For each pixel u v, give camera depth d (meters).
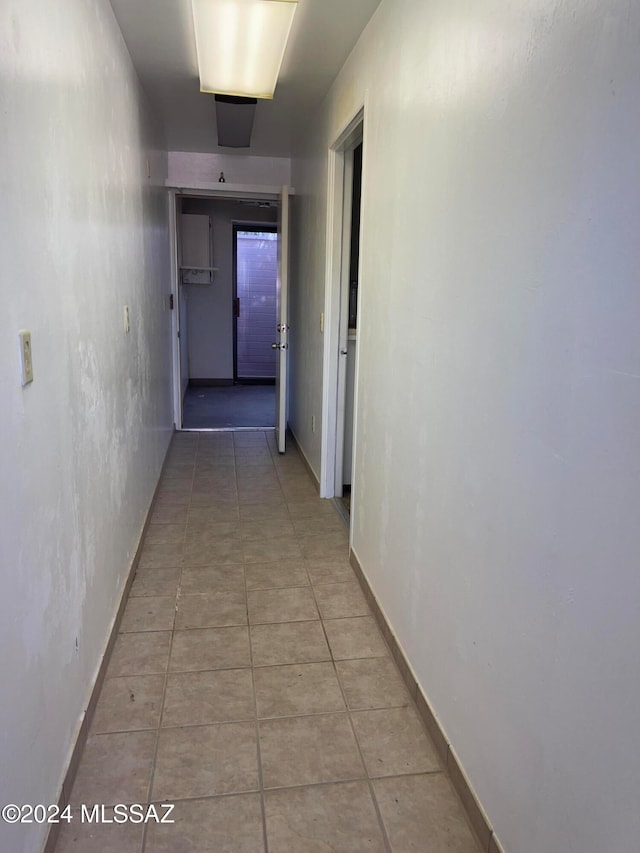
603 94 0.92
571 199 1.01
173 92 3.34
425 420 1.76
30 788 1.22
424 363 1.76
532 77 1.13
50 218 1.40
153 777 1.58
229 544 3.03
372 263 2.38
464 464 1.47
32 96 1.27
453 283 1.53
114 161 2.30
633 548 0.87
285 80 3.12
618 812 0.91
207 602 2.47
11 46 1.14
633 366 0.86
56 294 1.44
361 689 1.95
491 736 1.35
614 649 0.91
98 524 1.92
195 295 7.61
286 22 2.22
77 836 1.40
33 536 1.24
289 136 4.33
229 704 1.87
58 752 1.43
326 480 3.69
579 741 1.00
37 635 1.26
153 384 3.56
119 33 2.44
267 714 1.83
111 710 1.83
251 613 2.39
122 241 2.47
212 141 4.48
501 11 1.25
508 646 1.26
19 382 1.16
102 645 1.96
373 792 1.55
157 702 1.87
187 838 1.41
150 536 3.11
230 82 2.87
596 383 0.95
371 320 2.40
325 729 1.77
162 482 3.96
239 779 1.58
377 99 2.27
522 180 1.17
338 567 2.80
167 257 4.63
